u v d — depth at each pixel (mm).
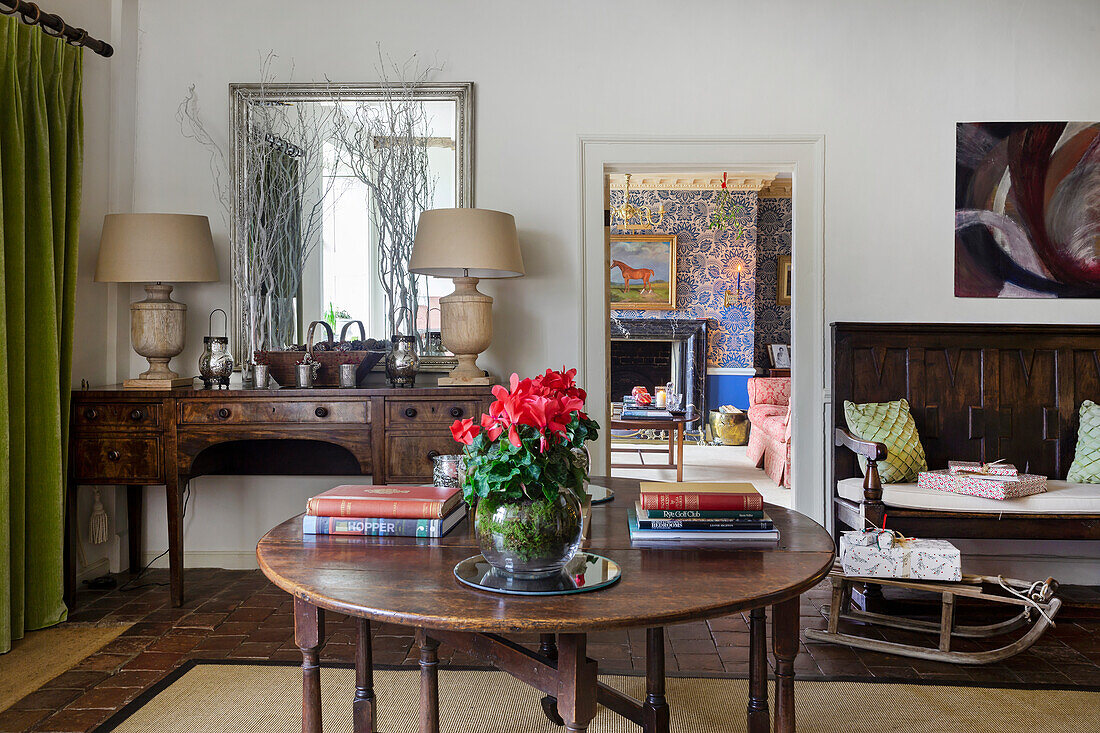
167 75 4102
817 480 4086
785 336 10031
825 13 4055
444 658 2924
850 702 2564
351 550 1690
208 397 3512
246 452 4023
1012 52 4039
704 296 9508
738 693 2631
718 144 4066
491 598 1371
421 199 4059
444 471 2037
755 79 4066
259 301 4062
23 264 3139
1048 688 2672
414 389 3504
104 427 3512
